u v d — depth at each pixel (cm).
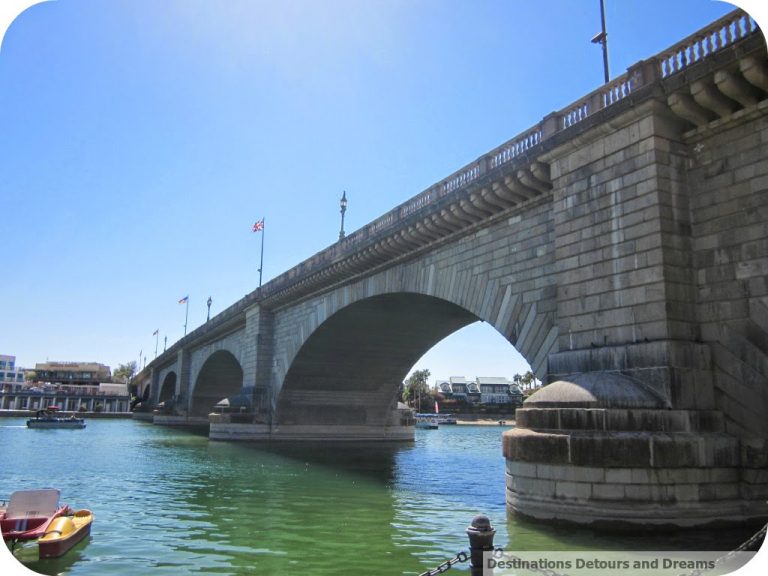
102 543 1764
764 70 1703
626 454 1662
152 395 14575
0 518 1731
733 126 1884
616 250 2034
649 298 1903
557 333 2384
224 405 5947
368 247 3662
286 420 5788
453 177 3048
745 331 1797
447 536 1856
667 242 1900
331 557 1609
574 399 1805
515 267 2675
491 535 943
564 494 1728
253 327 6000
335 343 5094
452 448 5819
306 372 5522
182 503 2475
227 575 1449
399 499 2591
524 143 2580
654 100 1939
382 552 1662
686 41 1911
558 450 1750
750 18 1733
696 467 1666
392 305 4209
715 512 1662
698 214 1950
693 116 1938
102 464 3994
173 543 1767
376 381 5856
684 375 1789
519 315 2611
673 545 1533
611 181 2081
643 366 1852
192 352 10012
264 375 5828
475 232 2972
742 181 1853
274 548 1708
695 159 1983
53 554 1595
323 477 3356
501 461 4381
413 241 3341
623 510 1648
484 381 19675
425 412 17800
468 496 2675
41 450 5119
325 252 4472
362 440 6022
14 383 18212
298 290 4928
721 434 1759
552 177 2330
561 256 2247
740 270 1830
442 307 4231
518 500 1838
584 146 2200
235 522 2078
